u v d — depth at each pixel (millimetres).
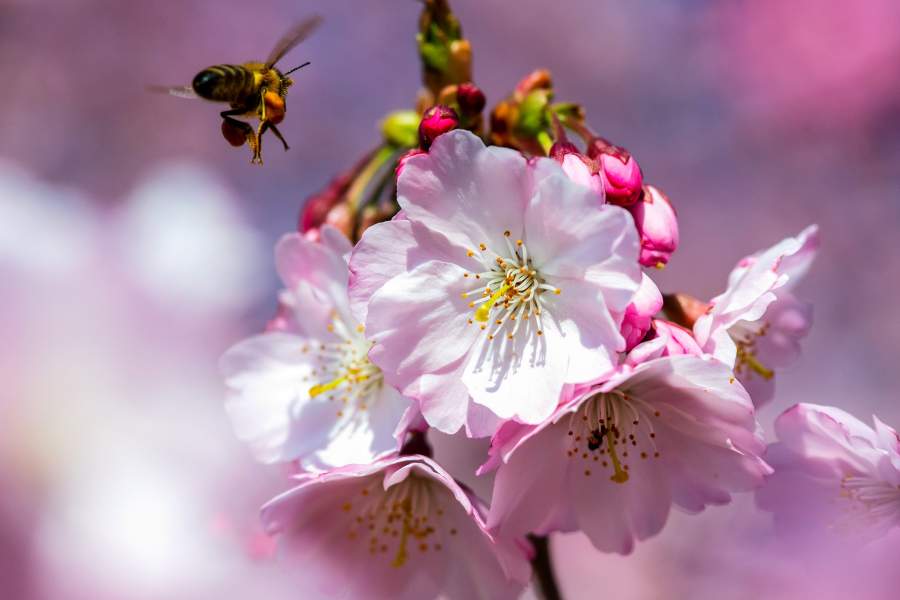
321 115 790
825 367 693
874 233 754
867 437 366
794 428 373
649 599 548
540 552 381
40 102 746
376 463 363
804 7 796
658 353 352
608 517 367
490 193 357
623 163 359
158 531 363
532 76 381
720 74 815
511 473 356
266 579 385
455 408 357
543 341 357
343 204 387
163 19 793
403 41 822
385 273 357
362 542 374
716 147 798
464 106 374
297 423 377
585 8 839
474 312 359
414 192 356
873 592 371
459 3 837
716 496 365
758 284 359
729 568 521
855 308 724
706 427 361
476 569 373
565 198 352
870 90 776
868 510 374
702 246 766
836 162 780
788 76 795
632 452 366
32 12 762
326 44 815
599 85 825
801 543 377
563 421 363
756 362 387
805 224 765
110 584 354
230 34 803
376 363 356
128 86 768
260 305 533
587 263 352
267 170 760
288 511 368
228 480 386
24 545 345
